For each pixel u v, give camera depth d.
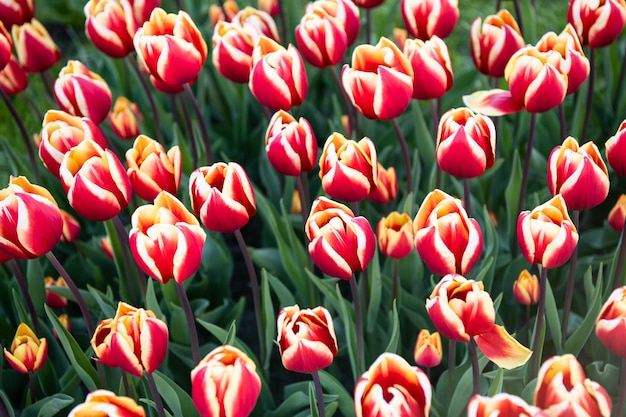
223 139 1.78
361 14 2.21
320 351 1.07
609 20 1.34
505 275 1.43
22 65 1.51
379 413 0.98
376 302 1.34
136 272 1.47
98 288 1.52
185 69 1.30
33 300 1.43
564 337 1.30
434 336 1.22
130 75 1.88
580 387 0.99
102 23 1.39
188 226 1.09
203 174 1.17
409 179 1.39
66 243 1.64
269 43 1.29
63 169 1.16
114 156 1.17
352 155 1.17
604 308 1.05
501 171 1.60
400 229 1.29
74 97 1.34
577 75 1.26
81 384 1.49
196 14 2.02
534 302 1.31
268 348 1.36
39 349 1.26
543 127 1.62
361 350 1.27
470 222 1.09
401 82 1.22
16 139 2.10
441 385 1.31
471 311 1.05
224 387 1.01
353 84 1.24
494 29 1.36
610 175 1.61
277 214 1.46
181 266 1.10
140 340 1.08
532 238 1.09
